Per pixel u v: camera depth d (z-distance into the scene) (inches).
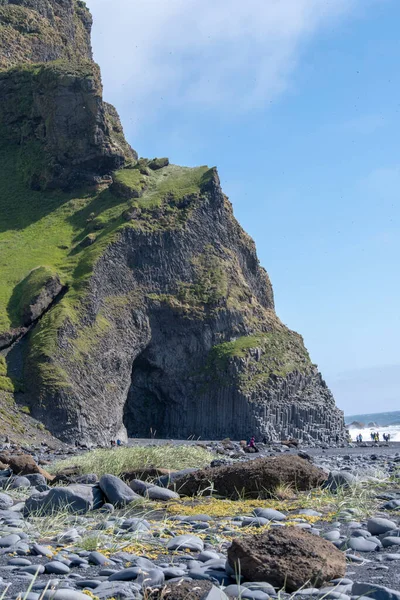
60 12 5551.2
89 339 3203.7
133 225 3686.0
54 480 765.9
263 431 3408.0
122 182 4037.9
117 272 3545.8
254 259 4330.7
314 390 3826.3
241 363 3572.8
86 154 4256.9
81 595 268.5
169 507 563.5
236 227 4291.3
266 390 3531.0
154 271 3695.9
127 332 3435.0
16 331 3127.5
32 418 2792.8
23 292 3321.9
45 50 5167.3
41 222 4057.6
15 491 698.2
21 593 273.0
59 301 3299.7
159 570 313.7
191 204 3993.6
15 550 378.3
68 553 380.2
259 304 4121.6
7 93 4682.6
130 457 887.1
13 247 3801.7
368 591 263.7
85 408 2979.8
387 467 1029.8
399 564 336.5
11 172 4483.3
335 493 613.6
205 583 276.7
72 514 531.8
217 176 4168.3
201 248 3934.5
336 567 310.8
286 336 4005.9
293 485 646.5
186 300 3718.0
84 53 5767.7
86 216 4018.2
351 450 2447.1
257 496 641.0
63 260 3631.9
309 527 449.4
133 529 447.5
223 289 3816.4
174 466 912.9
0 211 4178.2
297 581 300.2
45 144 4347.9
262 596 277.0
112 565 346.0
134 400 3686.0
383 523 433.4
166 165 4397.1
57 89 4308.6
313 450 2502.5
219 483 652.7
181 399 3629.4
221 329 3737.7
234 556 316.5
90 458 929.5
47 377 2898.6
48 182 4244.6
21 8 5191.9
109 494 575.8
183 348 3671.3
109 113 4771.2
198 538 402.3
